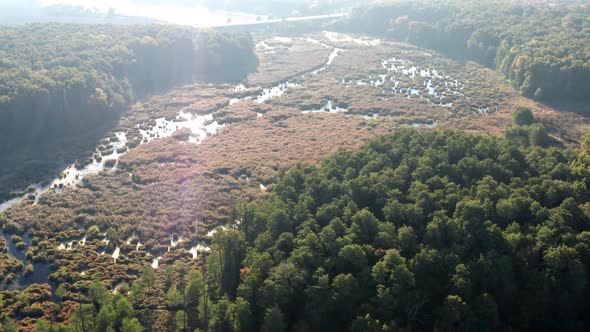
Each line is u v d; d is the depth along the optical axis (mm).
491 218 114188
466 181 128000
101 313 97188
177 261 122250
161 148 195750
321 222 115750
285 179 135625
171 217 149875
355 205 117438
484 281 101250
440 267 102250
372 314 96625
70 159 185125
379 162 136250
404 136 153000
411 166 135250
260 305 99812
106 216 149250
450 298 96312
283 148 196875
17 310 111750
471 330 95875
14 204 155000
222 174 177250
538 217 112250
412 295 97812
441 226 108562
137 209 153250
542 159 136125
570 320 103250
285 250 108750
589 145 153750
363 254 101562
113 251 135625
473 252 106312
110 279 122625
